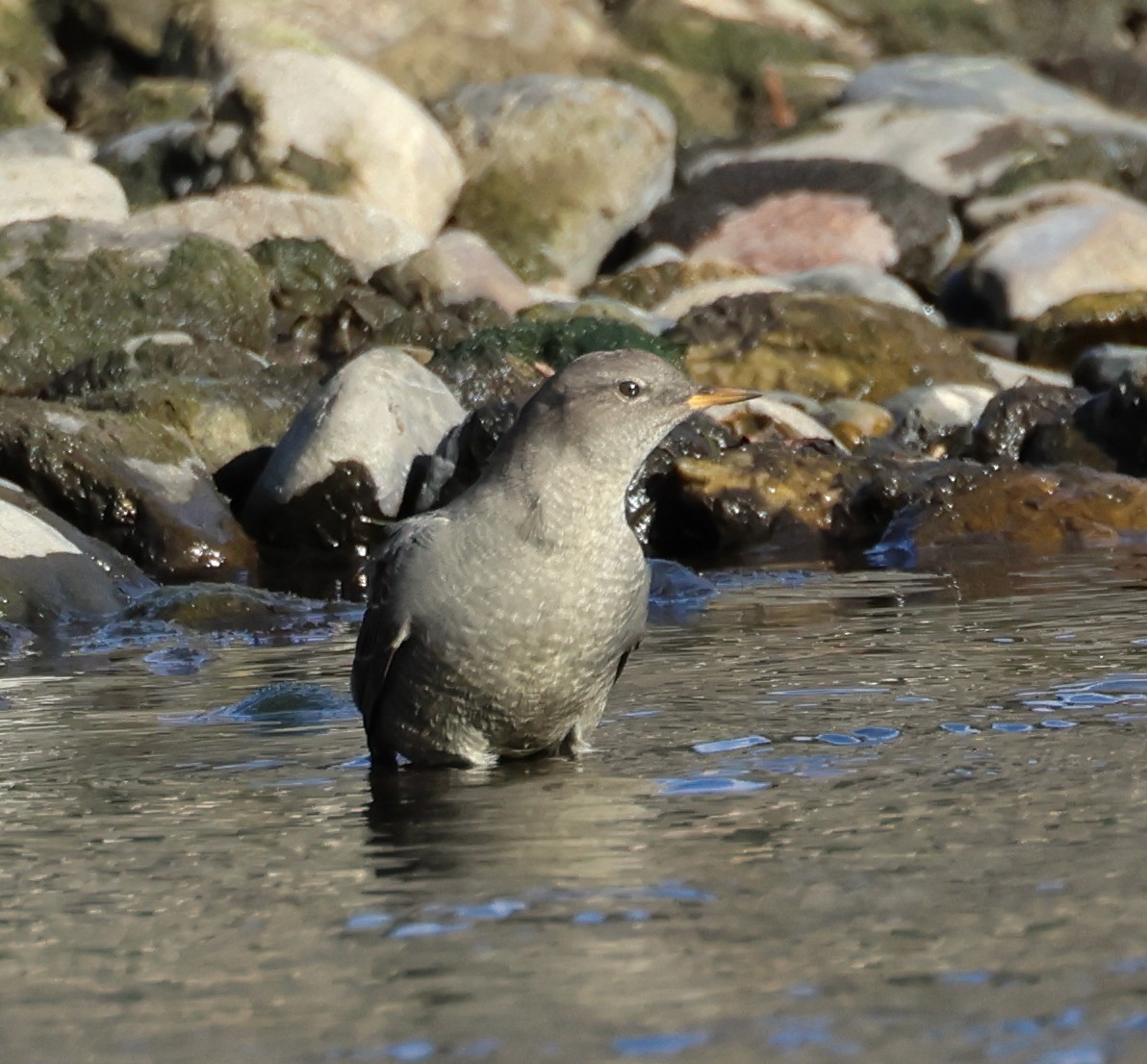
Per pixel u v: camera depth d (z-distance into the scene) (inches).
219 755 317.7
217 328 868.0
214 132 1026.1
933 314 1019.9
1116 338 965.2
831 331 890.7
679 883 219.6
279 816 269.0
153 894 227.1
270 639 478.0
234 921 213.8
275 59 1045.8
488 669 299.4
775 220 1131.9
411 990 185.6
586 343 834.2
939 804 252.7
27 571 525.7
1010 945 191.0
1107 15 1605.6
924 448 794.2
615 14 1413.6
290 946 202.7
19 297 857.5
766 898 211.8
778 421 770.2
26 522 546.0
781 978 183.5
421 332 888.9
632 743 311.9
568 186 1099.9
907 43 1549.0
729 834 242.5
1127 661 361.1
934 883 214.4
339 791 288.0
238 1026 177.6
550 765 302.2
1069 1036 165.5
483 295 932.6
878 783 267.7
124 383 804.6
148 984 191.8
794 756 290.4
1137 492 627.8
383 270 920.3
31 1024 181.3
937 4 1561.3
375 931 206.4
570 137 1109.7
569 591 297.1
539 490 297.4
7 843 255.6
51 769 307.9
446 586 298.7
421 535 305.0
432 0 1295.5
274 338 887.7
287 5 1243.8
